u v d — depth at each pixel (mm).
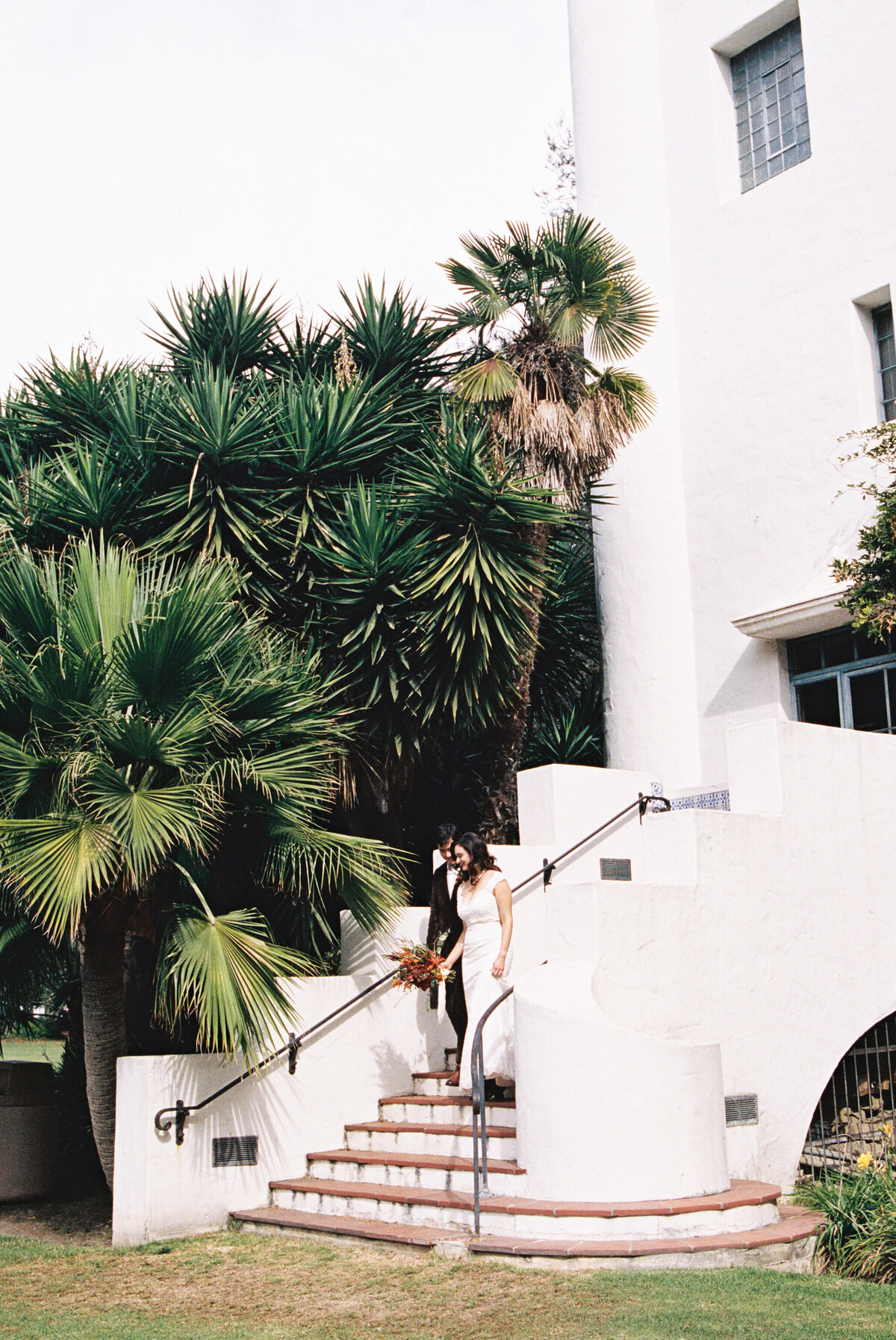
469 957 7629
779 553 11391
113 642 7293
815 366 11305
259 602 9984
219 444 9891
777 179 11914
